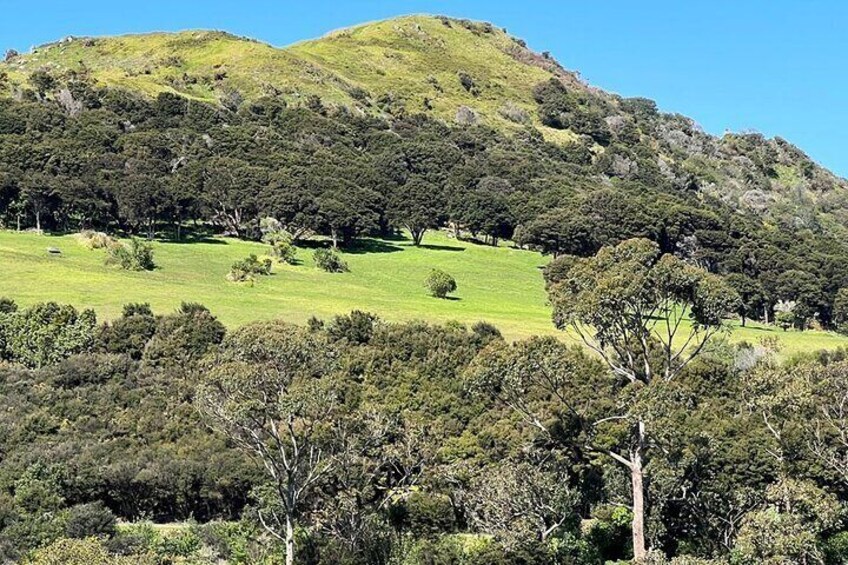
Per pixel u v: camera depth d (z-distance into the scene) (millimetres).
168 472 44625
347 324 67625
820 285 114500
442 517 42062
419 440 44000
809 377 42438
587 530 41562
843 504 40500
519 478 38875
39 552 32094
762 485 42031
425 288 105062
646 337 39438
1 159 124562
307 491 40000
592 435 40406
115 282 87562
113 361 60125
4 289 80312
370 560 38594
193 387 55469
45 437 49750
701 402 51469
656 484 40594
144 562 31172
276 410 35375
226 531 40656
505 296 105500
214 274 99938
